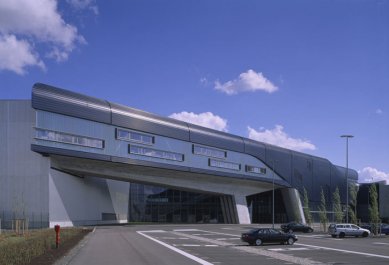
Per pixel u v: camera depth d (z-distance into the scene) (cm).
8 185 6000
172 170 8369
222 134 9500
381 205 12038
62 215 6400
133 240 3834
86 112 6762
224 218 10075
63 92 6544
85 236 4297
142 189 10025
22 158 6047
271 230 3538
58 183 6331
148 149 7788
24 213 5559
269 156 10531
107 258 2327
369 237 5084
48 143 6203
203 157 8950
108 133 7094
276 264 2119
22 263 1945
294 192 11012
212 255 2564
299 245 3544
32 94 6084
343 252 2870
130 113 7531
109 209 8394
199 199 10162
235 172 9625
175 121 8494
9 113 6109
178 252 2728
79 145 6606
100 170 7256
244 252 2800
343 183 13412
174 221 10000
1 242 3034
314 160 12038
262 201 11231
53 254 2420
